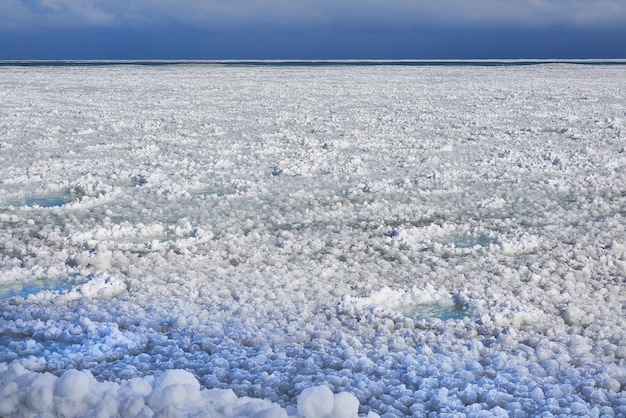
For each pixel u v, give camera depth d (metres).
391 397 2.95
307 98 19.73
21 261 5.07
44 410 2.57
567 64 58.72
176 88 24.67
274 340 3.60
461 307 4.23
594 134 11.66
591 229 5.92
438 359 3.36
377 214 6.58
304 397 2.56
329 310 4.05
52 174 8.40
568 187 7.54
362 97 20.05
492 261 5.08
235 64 68.06
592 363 3.30
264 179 8.14
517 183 7.84
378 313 4.00
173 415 2.49
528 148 10.35
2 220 6.23
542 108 16.09
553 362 3.28
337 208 6.76
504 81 28.36
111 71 43.16
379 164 9.16
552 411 2.83
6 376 2.77
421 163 9.18
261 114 15.27
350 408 2.60
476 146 10.59
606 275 4.76
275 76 34.94
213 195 7.24
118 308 4.05
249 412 2.57
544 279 4.62
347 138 11.49
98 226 6.00
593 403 2.93
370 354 3.44
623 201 6.97
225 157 9.72
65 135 12.01
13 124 13.45
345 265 4.98
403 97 19.92
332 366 3.31
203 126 13.13
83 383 2.64
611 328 3.76
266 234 5.79
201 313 3.96
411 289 4.41
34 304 4.19
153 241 5.42
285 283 4.53
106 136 11.92
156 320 3.89
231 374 3.18
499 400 2.93
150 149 10.36
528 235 5.65
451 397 2.94
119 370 3.23
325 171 8.58
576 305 4.12
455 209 6.75
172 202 6.98
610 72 37.41
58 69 47.34
